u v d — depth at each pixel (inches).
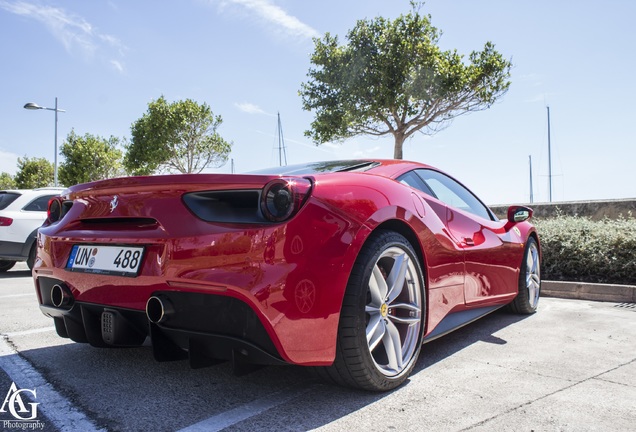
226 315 64.7
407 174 99.4
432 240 90.4
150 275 68.8
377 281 77.1
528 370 89.0
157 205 71.3
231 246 63.8
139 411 69.6
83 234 81.2
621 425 64.9
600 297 168.7
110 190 77.6
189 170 1119.0
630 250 181.3
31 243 266.1
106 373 86.5
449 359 96.6
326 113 579.8
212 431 63.1
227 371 87.9
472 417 67.6
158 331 71.3
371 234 76.6
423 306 86.1
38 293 94.7
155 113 1084.5
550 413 68.9
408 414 68.7
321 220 67.7
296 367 90.0
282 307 62.9
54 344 106.8
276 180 65.3
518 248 134.1
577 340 111.6
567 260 194.5
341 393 77.0
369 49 560.1
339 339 70.8
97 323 82.8
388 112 570.3
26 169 1855.3
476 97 572.4
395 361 79.1
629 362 93.7
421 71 535.8
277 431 63.1
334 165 97.8
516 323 131.1
